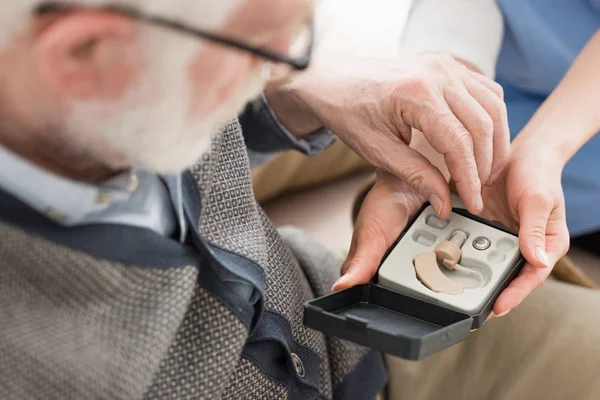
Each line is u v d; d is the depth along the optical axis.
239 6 0.57
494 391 0.90
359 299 0.74
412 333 0.69
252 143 0.91
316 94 0.85
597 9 1.05
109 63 0.57
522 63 1.10
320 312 0.69
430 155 0.90
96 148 0.61
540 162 0.87
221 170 0.72
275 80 0.85
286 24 0.59
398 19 1.31
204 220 0.71
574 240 1.14
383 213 0.82
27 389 0.61
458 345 0.91
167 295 0.65
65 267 0.62
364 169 1.17
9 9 0.56
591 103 0.94
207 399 0.68
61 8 0.56
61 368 0.61
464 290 0.75
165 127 0.60
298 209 1.11
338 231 1.08
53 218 0.62
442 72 0.85
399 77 0.83
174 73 0.58
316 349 0.80
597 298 0.92
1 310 0.61
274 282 0.77
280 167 1.07
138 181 0.67
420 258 0.77
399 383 0.91
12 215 0.61
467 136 0.80
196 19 0.57
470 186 0.80
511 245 0.79
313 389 0.78
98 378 0.62
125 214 0.65
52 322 0.62
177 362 0.67
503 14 1.07
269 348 0.75
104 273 0.63
